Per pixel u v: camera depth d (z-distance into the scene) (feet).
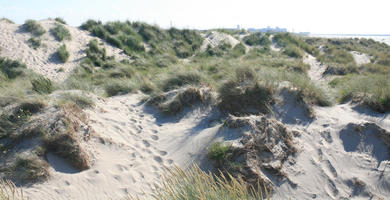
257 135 14.26
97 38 61.46
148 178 13.73
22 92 18.70
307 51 80.07
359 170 13.37
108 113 20.07
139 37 65.98
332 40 118.11
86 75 41.09
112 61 50.75
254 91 19.40
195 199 9.55
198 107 21.13
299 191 12.44
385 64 56.29
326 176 13.03
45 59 49.44
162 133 18.29
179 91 22.45
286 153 14.01
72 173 13.44
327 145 14.88
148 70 42.91
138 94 26.05
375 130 15.03
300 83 20.07
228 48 69.87
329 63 46.85
